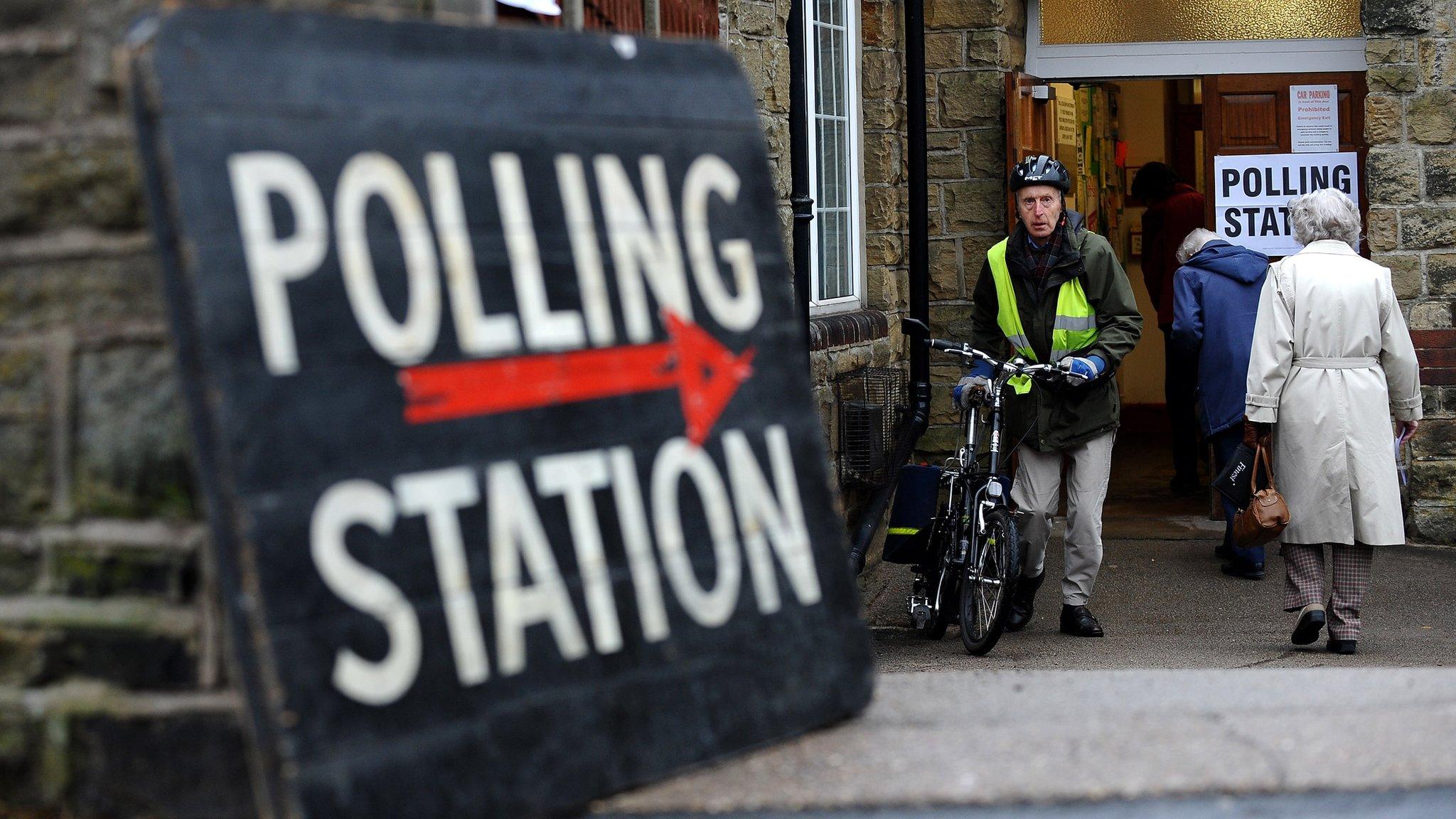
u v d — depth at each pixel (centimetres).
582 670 405
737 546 450
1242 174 1469
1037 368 996
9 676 424
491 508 391
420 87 398
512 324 404
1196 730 482
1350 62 1440
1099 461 1036
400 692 367
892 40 1409
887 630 1106
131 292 413
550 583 400
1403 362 954
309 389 362
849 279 1366
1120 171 2034
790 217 1136
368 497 368
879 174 1400
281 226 363
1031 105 1460
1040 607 1164
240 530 347
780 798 415
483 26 416
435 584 377
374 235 380
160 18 355
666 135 456
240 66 364
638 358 432
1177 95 2027
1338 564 972
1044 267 1023
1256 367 955
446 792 371
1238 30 1464
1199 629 1070
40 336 418
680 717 427
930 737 470
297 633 352
